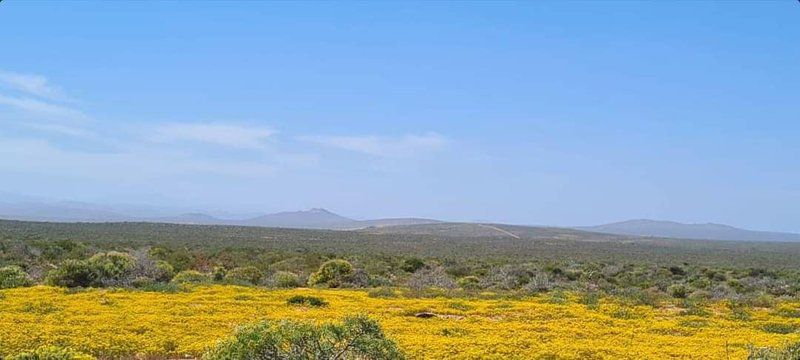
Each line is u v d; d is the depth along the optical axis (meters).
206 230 129.75
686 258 109.38
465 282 50.53
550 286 49.31
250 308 30.56
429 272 59.62
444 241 143.25
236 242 99.06
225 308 30.22
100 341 21.48
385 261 69.88
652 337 26.08
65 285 38.88
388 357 16.00
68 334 22.31
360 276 47.91
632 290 46.81
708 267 81.88
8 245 63.28
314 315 28.86
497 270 61.09
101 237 92.31
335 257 71.06
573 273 60.81
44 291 34.47
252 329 15.48
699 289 50.56
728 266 87.44
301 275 51.25
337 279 46.81
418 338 23.47
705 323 30.61
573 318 30.86
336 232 161.12
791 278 65.75
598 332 26.86
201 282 43.88
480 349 22.05
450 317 30.64
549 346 23.19
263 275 50.59
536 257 97.19
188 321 26.05
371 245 114.44
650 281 57.91
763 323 30.89
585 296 40.06
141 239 92.62
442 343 22.66
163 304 30.95
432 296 39.12
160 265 45.84
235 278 48.12
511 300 38.09
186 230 126.00
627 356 21.88
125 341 21.75
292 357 15.36
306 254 72.38
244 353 15.20
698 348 23.69
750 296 46.06
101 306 29.59
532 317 30.91
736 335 27.17
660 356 22.02
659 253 123.88
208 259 63.34
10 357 15.91
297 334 15.45
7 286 38.44
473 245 130.25
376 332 16.06
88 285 39.47
